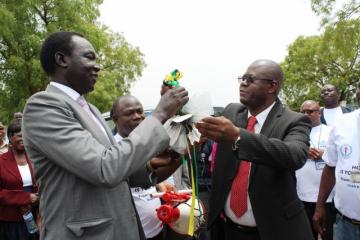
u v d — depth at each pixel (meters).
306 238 2.51
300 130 2.48
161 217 2.93
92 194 1.82
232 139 2.16
